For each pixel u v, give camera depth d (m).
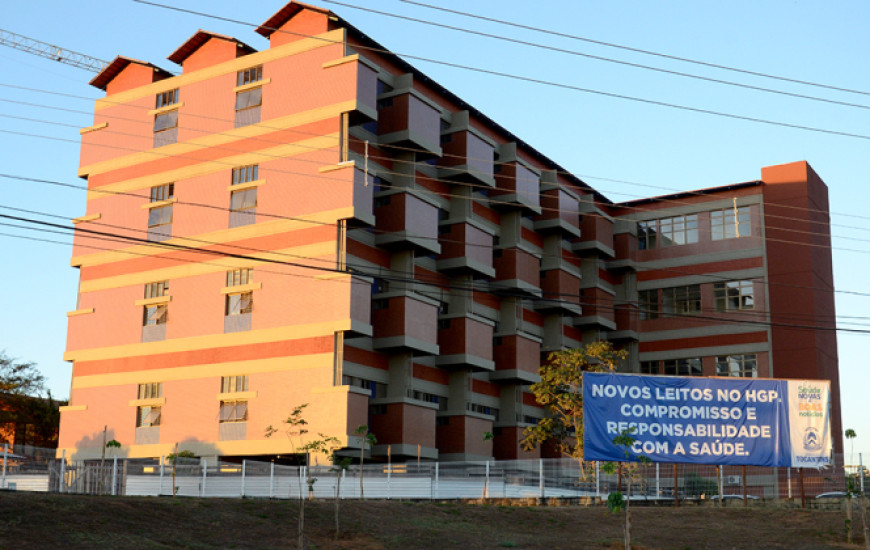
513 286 57.28
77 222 55.97
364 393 45.56
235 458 48.44
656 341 68.19
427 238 50.38
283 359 46.84
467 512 31.78
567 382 46.88
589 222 66.94
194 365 49.88
